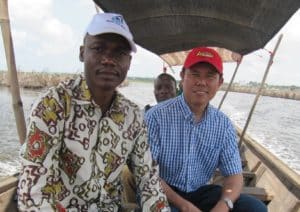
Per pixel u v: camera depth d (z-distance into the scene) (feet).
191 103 8.74
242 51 18.45
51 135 5.98
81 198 6.44
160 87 15.47
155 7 13.64
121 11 13.93
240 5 12.60
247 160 18.89
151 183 7.29
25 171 5.93
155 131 8.89
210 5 13.23
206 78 8.64
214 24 15.05
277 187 12.01
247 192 11.83
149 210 7.20
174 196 8.54
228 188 9.00
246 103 133.08
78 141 6.16
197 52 8.68
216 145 9.07
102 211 6.72
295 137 53.72
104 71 6.21
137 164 7.23
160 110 8.99
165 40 18.26
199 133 8.89
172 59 26.05
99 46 6.22
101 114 6.43
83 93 6.24
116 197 6.92
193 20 14.83
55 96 6.08
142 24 15.44
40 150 5.92
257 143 19.83
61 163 6.29
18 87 9.13
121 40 6.21
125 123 6.73
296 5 10.86
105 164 6.53
